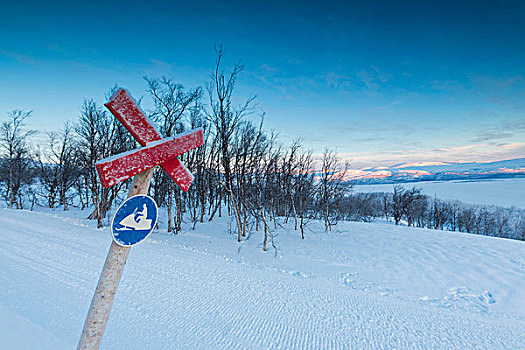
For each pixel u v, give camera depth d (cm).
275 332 474
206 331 448
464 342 502
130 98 193
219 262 911
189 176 224
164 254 907
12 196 2906
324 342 457
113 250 203
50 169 3172
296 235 1630
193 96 1606
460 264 1110
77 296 498
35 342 304
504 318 715
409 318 595
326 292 725
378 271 1063
